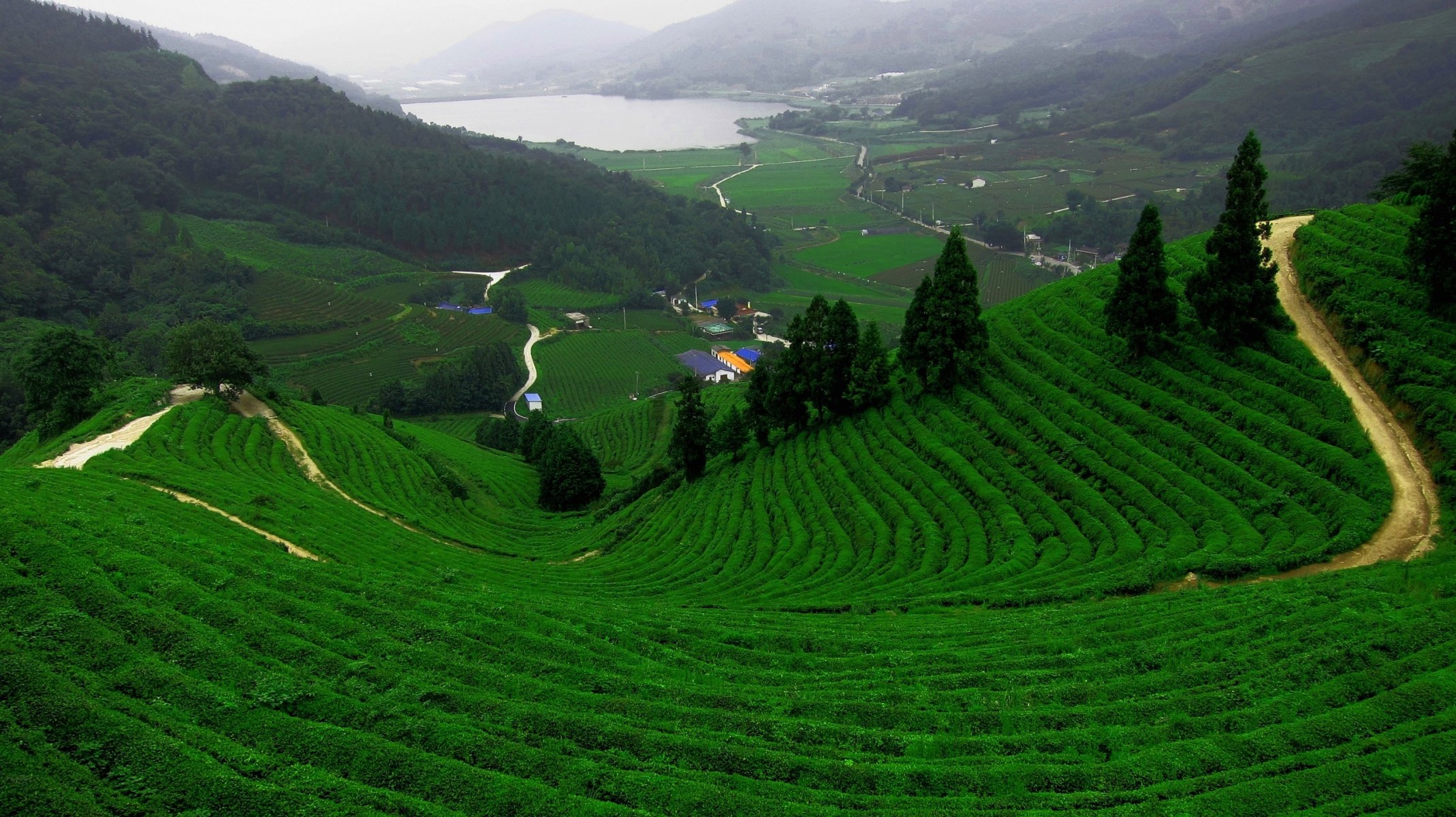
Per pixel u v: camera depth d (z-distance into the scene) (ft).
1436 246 165.07
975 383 223.71
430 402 511.40
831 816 66.80
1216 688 84.94
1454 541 122.83
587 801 68.64
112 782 66.49
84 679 76.89
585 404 556.51
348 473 244.63
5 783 62.49
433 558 170.60
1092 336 219.61
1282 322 187.83
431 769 71.67
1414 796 64.44
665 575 175.63
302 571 115.55
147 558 103.60
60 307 536.83
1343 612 96.22
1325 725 74.18
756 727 82.07
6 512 106.11
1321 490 141.59
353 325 605.31
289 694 80.12
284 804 65.62
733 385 515.50
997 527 166.09
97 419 230.48
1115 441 177.27
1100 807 67.67
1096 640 101.65
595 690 91.56
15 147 629.10
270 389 297.33
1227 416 171.01
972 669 96.94
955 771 72.69
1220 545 134.72
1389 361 163.12
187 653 84.02
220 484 179.01
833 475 210.59
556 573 182.60
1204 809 65.41
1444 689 76.38
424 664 91.71
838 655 106.73
